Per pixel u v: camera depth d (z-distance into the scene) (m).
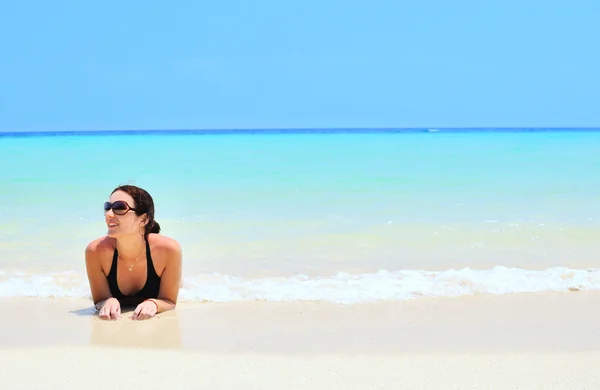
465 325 3.94
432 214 8.76
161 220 8.34
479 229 7.58
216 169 16.06
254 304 4.57
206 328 3.90
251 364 3.16
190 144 32.75
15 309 4.45
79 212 8.98
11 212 8.98
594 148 25.52
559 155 20.73
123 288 4.50
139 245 4.37
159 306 4.34
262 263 5.93
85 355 3.32
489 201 10.02
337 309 4.39
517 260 5.97
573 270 5.46
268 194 11.12
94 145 31.41
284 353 3.36
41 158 20.33
